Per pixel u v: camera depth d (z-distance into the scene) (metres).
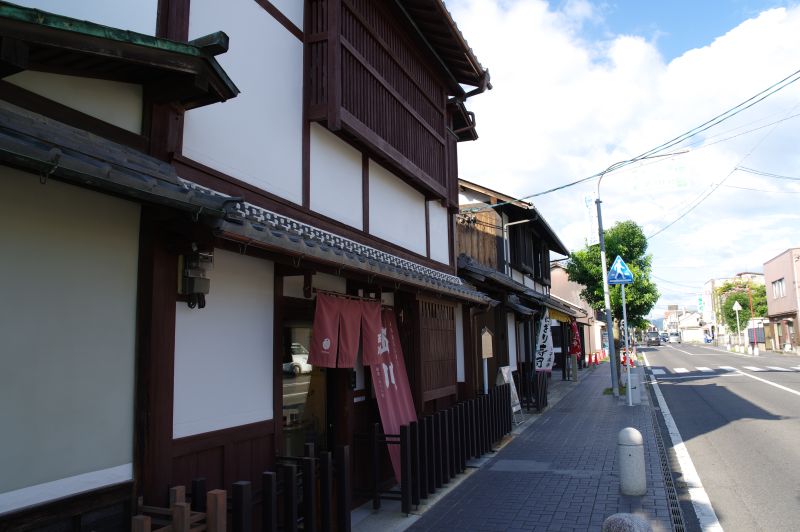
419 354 8.55
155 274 4.01
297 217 6.18
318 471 6.07
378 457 6.88
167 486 4.00
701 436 11.12
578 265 24.25
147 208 3.97
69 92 3.56
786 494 7.09
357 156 7.82
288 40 6.32
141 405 3.82
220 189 4.93
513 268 19.45
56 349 3.33
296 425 6.36
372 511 6.79
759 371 26.00
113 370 3.68
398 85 8.70
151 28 4.30
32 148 2.57
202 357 4.55
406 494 6.60
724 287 77.56
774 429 11.38
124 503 3.64
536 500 7.00
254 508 5.00
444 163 10.66
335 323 6.14
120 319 3.76
